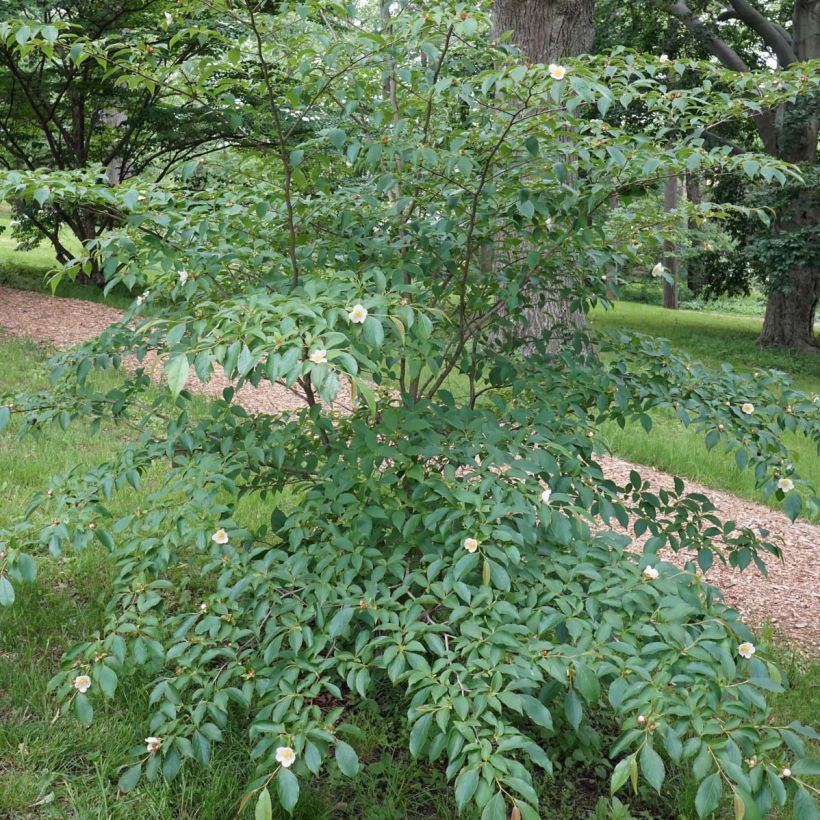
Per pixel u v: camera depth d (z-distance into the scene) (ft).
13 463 16.55
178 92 8.23
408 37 7.82
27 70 40.75
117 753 8.70
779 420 9.32
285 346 5.99
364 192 9.21
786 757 10.55
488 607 6.91
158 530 8.33
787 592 17.31
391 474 7.98
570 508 7.89
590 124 7.73
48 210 44.29
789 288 48.75
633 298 97.14
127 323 9.32
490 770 5.64
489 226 9.14
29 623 11.03
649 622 6.92
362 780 8.88
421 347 8.52
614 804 8.55
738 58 52.29
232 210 8.23
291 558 8.11
